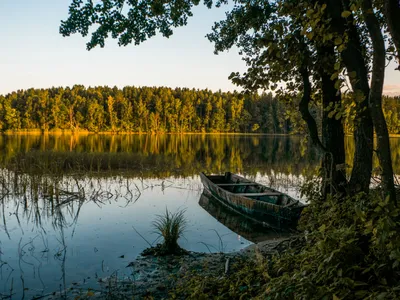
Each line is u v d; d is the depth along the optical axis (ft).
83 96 264.52
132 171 57.67
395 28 9.14
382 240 7.48
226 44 24.86
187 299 12.07
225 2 22.09
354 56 12.28
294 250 14.67
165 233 21.54
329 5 12.87
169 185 46.91
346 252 9.00
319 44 14.44
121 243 23.47
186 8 19.24
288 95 21.39
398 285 7.59
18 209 32.68
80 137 171.94
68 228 27.02
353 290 8.44
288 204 28.12
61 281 17.24
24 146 97.81
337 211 12.89
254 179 50.49
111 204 35.60
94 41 17.79
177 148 111.55
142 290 15.52
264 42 14.28
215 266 17.90
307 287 8.22
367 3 8.64
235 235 26.02
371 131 12.89
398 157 65.51
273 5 20.97
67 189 39.45
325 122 17.69
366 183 13.21
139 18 18.37
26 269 18.90
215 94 296.92
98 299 14.75
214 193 39.01
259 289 11.39
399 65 9.92
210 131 263.29
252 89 16.58
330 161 17.24
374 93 8.99
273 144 144.05
